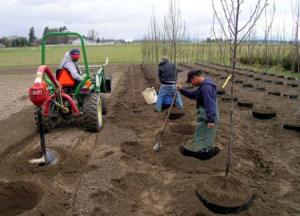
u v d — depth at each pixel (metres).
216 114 5.13
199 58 28.33
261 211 4.00
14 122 8.18
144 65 20.36
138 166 5.25
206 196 4.09
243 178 4.88
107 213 3.90
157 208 4.07
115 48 60.38
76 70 7.18
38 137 6.98
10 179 4.82
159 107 8.87
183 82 14.51
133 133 6.93
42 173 5.01
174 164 5.21
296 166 5.44
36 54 47.78
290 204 4.21
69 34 7.09
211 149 5.45
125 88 14.06
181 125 7.32
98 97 7.20
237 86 14.14
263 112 8.41
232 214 3.91
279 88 13.37
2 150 5.96
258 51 19.69
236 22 3.96
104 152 5.84
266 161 5.62
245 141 6.61
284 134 7.16
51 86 6.65
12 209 4.40
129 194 4.39
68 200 4.22
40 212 3.82
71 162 5.39
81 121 7.95
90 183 4.58
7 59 38.62
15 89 15.28
